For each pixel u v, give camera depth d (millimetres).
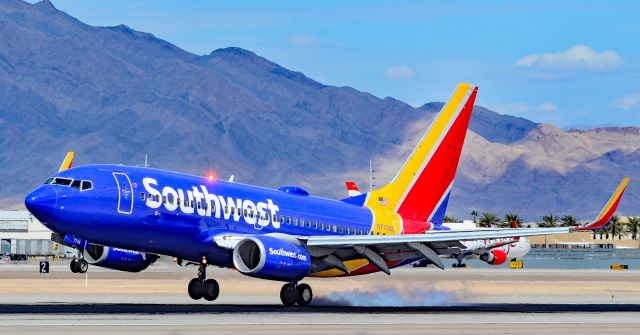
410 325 114250
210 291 148750
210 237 140625
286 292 143125
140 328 107062
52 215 127688
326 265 145625
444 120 167375
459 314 132875
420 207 167625
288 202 152375
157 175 138250
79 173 131250
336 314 129875
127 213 132875
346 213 159125
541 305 158000
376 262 145500
